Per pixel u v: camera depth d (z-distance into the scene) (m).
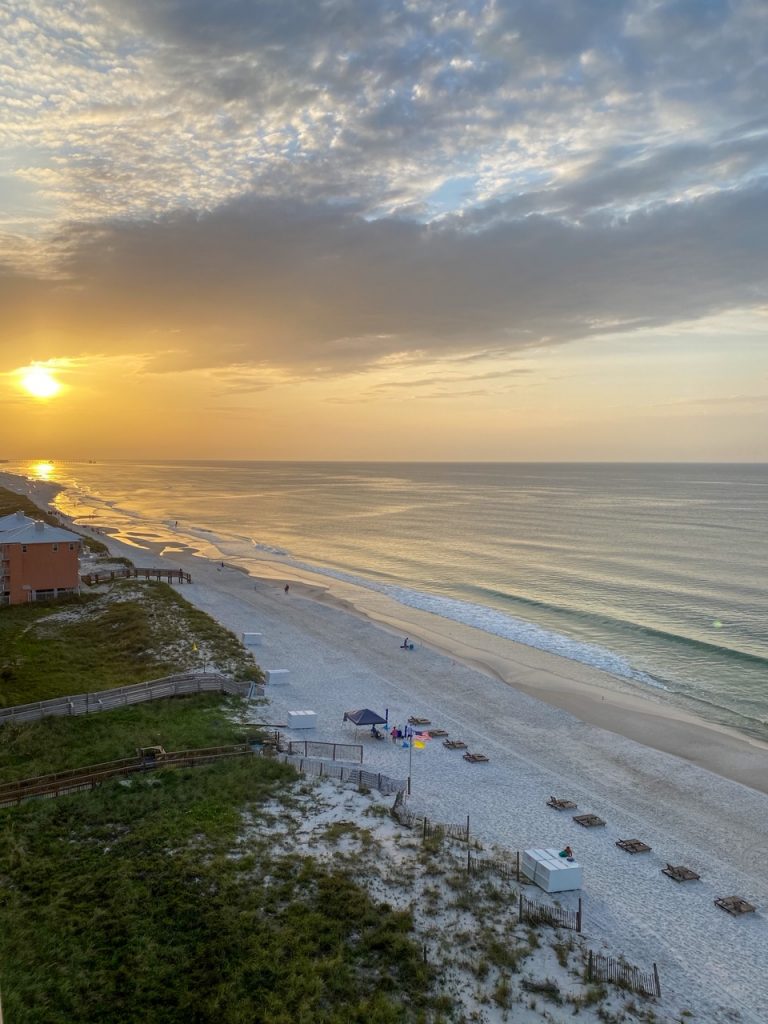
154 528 167.00
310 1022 20.11
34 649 57.47
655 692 55.53
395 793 36.34
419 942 23.78
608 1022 21.02
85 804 32.50
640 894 28.67
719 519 183.25
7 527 79.75
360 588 97.06
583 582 99.94
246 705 48.62
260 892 25.95
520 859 29.56
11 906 25.03
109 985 21.42
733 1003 22.58
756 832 34.34
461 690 54.84
